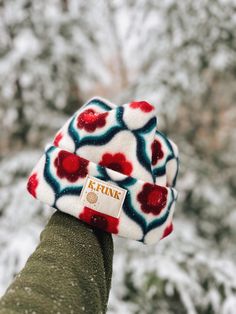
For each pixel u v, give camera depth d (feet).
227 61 7.25
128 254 6.40
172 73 7.30
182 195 7.56
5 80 7.46
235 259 7.16
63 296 1.22
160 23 7.72
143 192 1.57
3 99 7.66
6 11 7.73
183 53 7.41
